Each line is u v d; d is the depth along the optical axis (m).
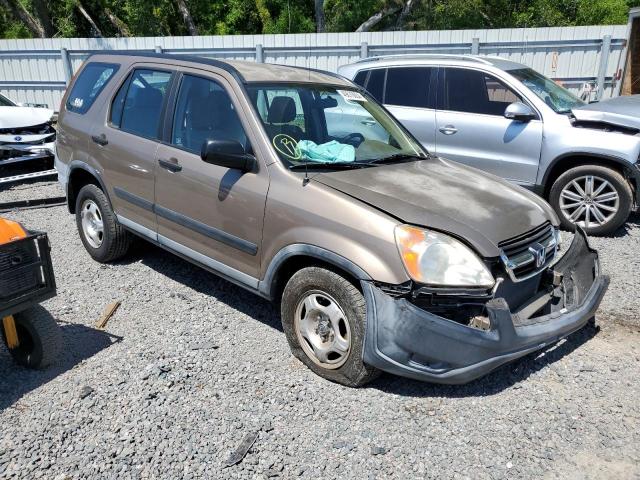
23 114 9.67
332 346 3.67
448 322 3.27
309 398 3.59
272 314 4.70
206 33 26.78
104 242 5.52
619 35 12.89
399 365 3.36
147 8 24.50
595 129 6.58
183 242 4.61
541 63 13.52
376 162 4.34
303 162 4.00
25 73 16.94
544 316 3.68
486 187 4.13
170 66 4.84
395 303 3.28
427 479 2.98
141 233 5.02
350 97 4.88
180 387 3.69
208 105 4.43
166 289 5.16
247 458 3.11
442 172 4.35
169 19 26.72
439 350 3.29
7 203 7.77
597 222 6.72
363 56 14.16
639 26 12.65
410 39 14.10
